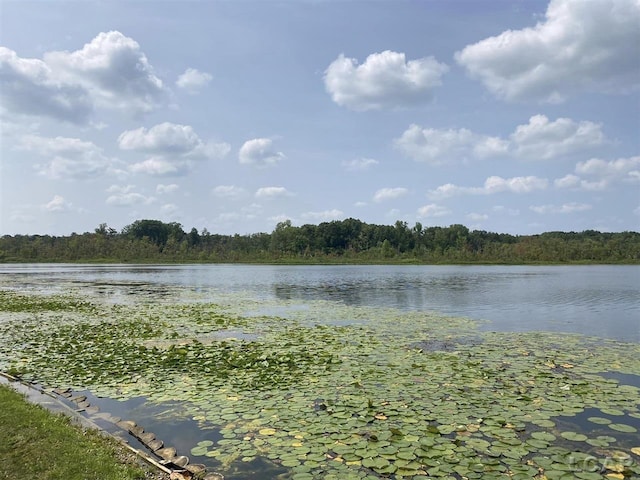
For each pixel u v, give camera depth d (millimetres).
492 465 6297
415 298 29641
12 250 119875
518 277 53812
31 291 34719
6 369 11617
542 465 6293
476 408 8484
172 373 11203
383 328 17719
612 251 104375
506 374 10852
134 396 9484
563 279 49375
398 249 126062
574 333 16688
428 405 8672
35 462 6250
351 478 6012
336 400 9039
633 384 10109
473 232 135500
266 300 28578
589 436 7273
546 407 8523
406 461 6430
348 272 69250
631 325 18672
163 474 6254
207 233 146125
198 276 58125
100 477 5941
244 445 7070
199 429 7770
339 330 17234
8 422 7398
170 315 21578
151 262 118062
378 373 10984
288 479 6027
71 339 15477
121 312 22656
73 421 8078
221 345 14297
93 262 113062
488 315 21562
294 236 127688
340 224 130625
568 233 138375
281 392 9617
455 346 14258
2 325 18594
